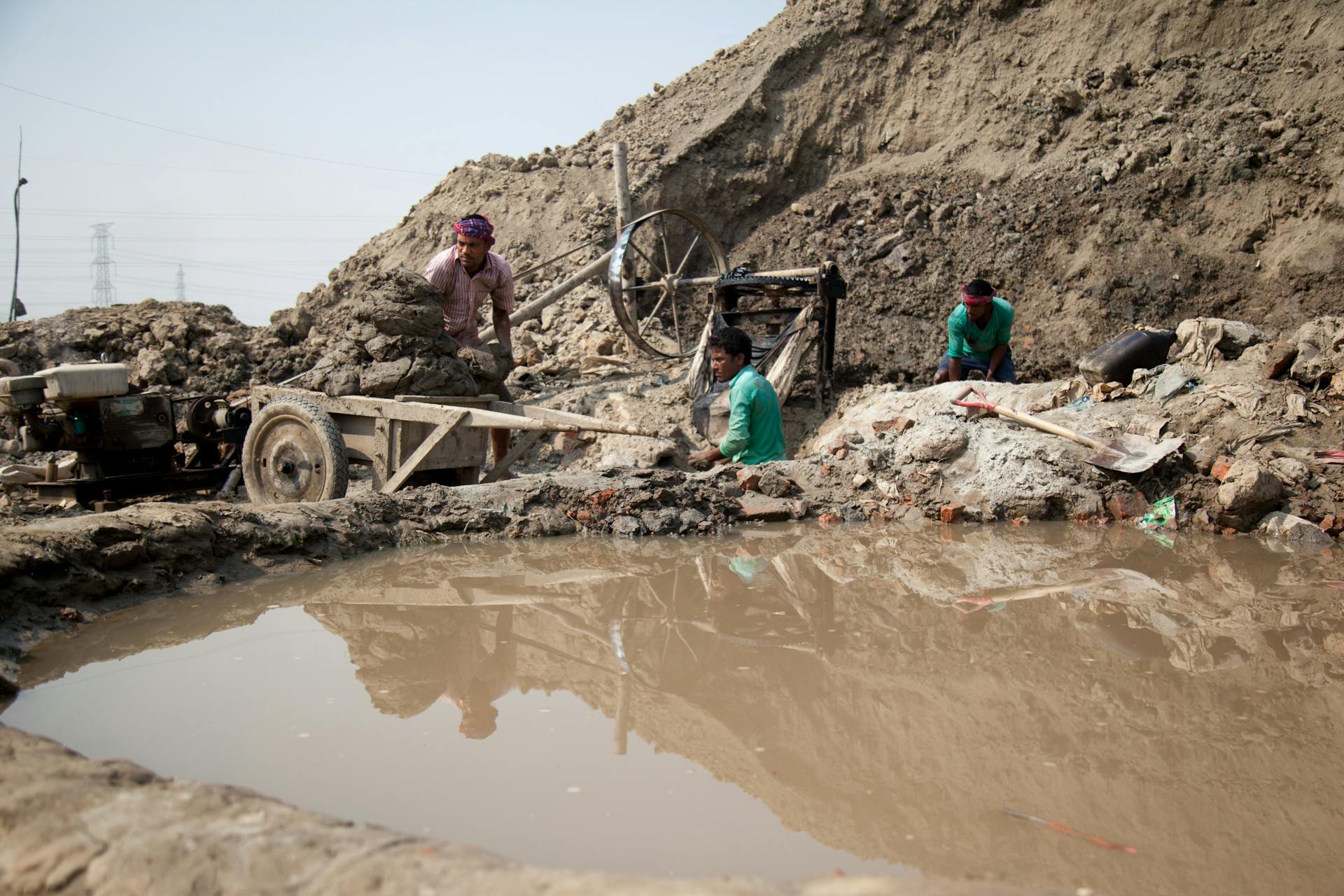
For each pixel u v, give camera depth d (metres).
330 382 6.86
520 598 4.36
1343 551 5.42
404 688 3.21
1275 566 5.04
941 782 2.52
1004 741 2.78
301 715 2.96
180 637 3.74
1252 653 3.58
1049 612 4.16
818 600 4.37
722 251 11.60
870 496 6.64
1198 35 12.32
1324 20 11.61
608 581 4.68
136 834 1.80
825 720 2.96
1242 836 2.25
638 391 10.24
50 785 2.00
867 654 3.59
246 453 6.67
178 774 2.51
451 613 4.12
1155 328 9.80
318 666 3.44
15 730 2.34
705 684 3.27
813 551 5.41
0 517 7.08
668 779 2.52
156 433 7.54
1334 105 10.61
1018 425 7.09
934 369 10.37
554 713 2.99
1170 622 4.00
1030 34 13.52
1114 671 3.40
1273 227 10.30
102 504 7.18
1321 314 9.57
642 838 2.20
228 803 1.93
